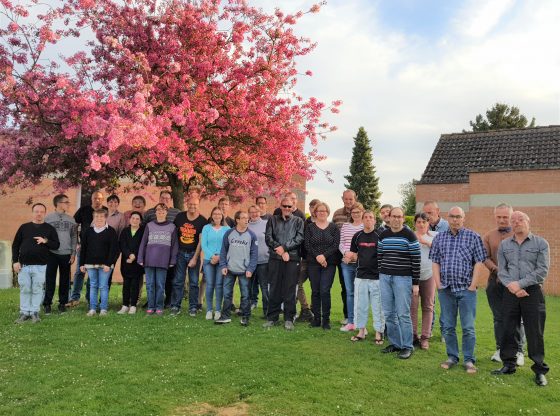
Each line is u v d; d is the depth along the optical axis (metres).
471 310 5.96
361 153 49.00
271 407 4.61
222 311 8.01
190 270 8.62
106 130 7.39
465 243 6.02
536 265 5.69
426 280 6.99
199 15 9.53
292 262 7.86
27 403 4.54
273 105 9.95
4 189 10.16
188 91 9.32
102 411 4.39
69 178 9.59
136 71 9.55
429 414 4.58
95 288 8.46
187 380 5.21
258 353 6.21
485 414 4.63
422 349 6.83
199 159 9.70
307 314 8.66
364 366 5.88
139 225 8.85
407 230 6.54
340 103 10.65
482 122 45.12
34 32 8.64
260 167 10.55
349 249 7.82
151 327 7.46
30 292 7.89
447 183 19.19
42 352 6.13
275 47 9.97
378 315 7.09
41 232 8.06
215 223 8.47
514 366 5.84
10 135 8.88
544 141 19.22
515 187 16.97
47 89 8.62
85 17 9.48
